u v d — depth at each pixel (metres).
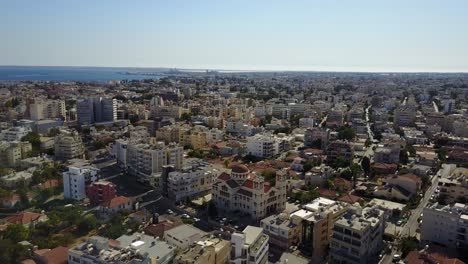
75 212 182.12
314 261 156.25
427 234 168.38
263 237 148.62
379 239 164.88
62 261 137.50
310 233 170.12
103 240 132.75
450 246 162.25
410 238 168.12
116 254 126.81
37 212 191.12
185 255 128.00
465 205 177.75
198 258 124.75
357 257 146.62
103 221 186.38
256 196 195.50
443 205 182.88
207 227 187.50
